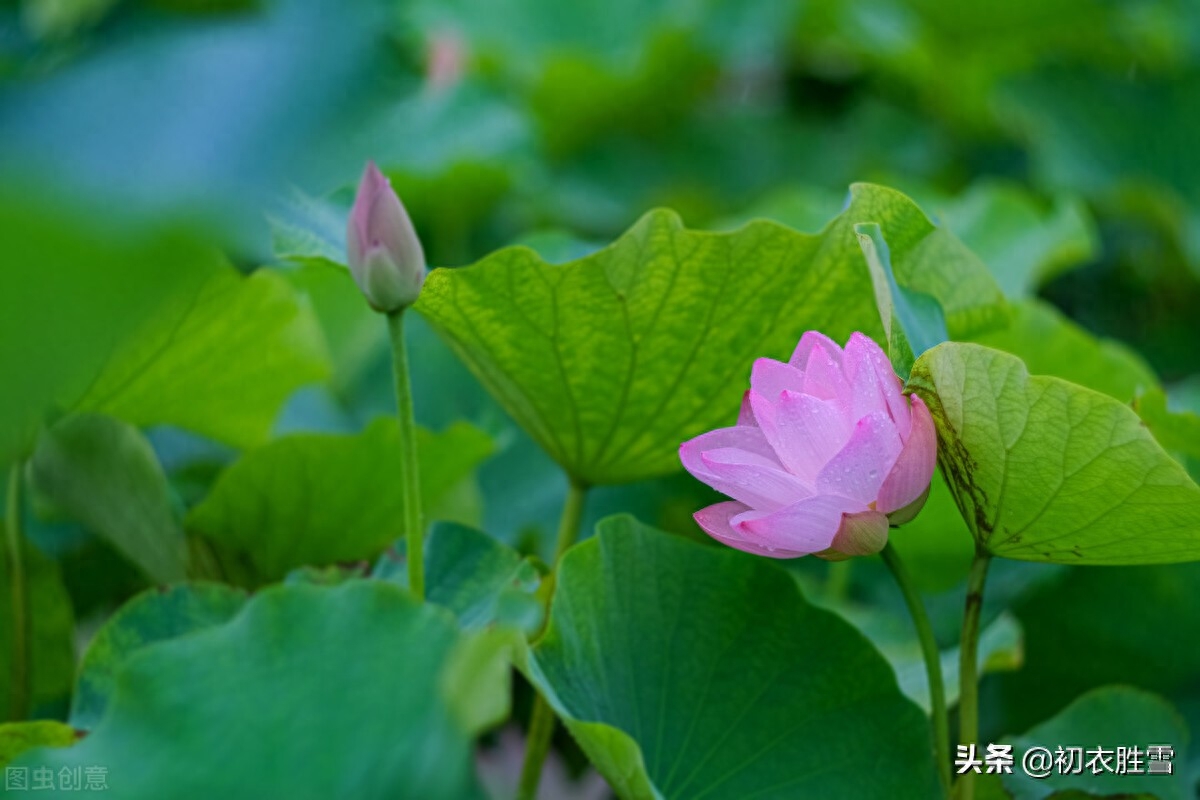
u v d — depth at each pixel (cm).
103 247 195
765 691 244
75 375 211
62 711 257
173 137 197
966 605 241
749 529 232
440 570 248
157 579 260
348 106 201
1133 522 232
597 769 238
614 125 461
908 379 236
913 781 242
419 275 235
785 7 458
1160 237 425
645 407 254
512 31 491
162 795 220
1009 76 427
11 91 200
